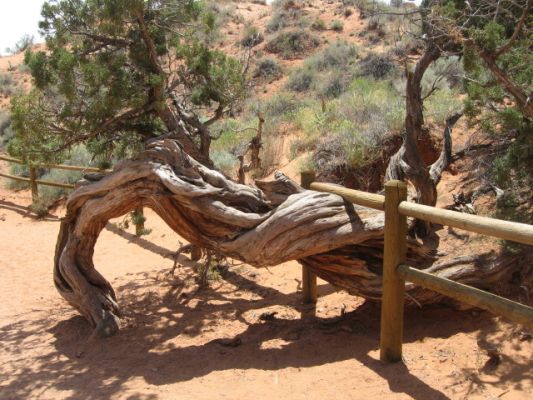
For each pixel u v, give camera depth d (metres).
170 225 5.82
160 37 6.55
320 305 6.18
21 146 6.16
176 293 7.04
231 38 26.22
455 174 7.89
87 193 5.92
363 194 4.77
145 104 6.16
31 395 4.45
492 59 5.06
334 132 10.46
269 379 4.43
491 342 4.49
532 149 5.18
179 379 4.58
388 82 15.25
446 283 3.93
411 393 3.96
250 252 5.32
